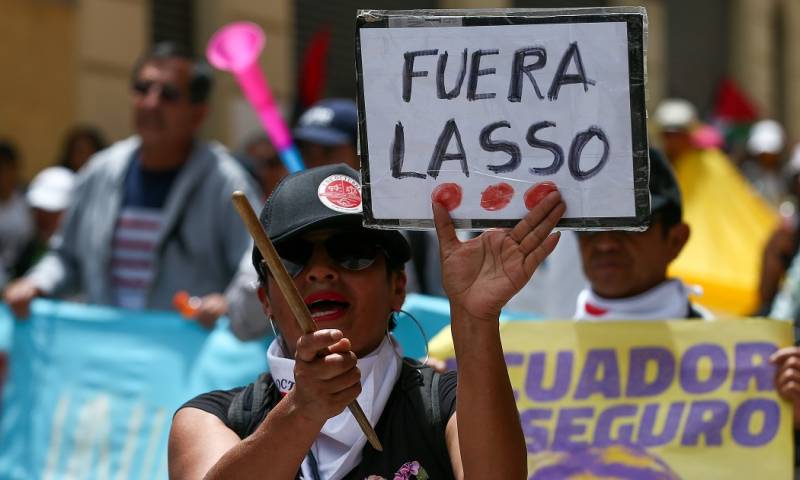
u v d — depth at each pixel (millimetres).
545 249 4641
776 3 40000
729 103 29828
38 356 10336
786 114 40812
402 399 5227
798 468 6926
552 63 4762
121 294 10266
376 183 4836
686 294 7602
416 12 4816
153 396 9836
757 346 6840
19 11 17844
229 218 10086
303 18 23188
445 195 4797
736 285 14586
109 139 19266
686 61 35531
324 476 5145
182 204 10117
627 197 4715
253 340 9188
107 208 10352
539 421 6902
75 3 18625
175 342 9836
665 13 34125
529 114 4770
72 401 10133
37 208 15000
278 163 12789
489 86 4789
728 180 16250
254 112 21031
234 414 5309
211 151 10375
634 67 4715
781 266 12195
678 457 6750
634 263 7395
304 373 4480
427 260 9875
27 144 18094
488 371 4691
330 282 5184
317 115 10844
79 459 9992
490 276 4676
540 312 10469
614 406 6879
